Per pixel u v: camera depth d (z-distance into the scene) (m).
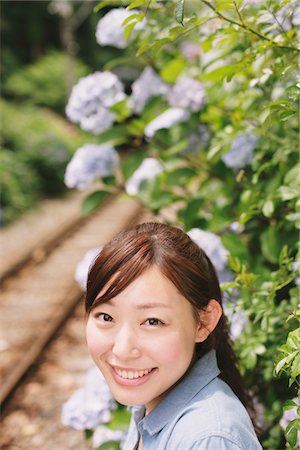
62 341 6.24
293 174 2.30
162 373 1.49
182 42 3.74
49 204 14.80
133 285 1.46
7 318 6.94
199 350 1.69
